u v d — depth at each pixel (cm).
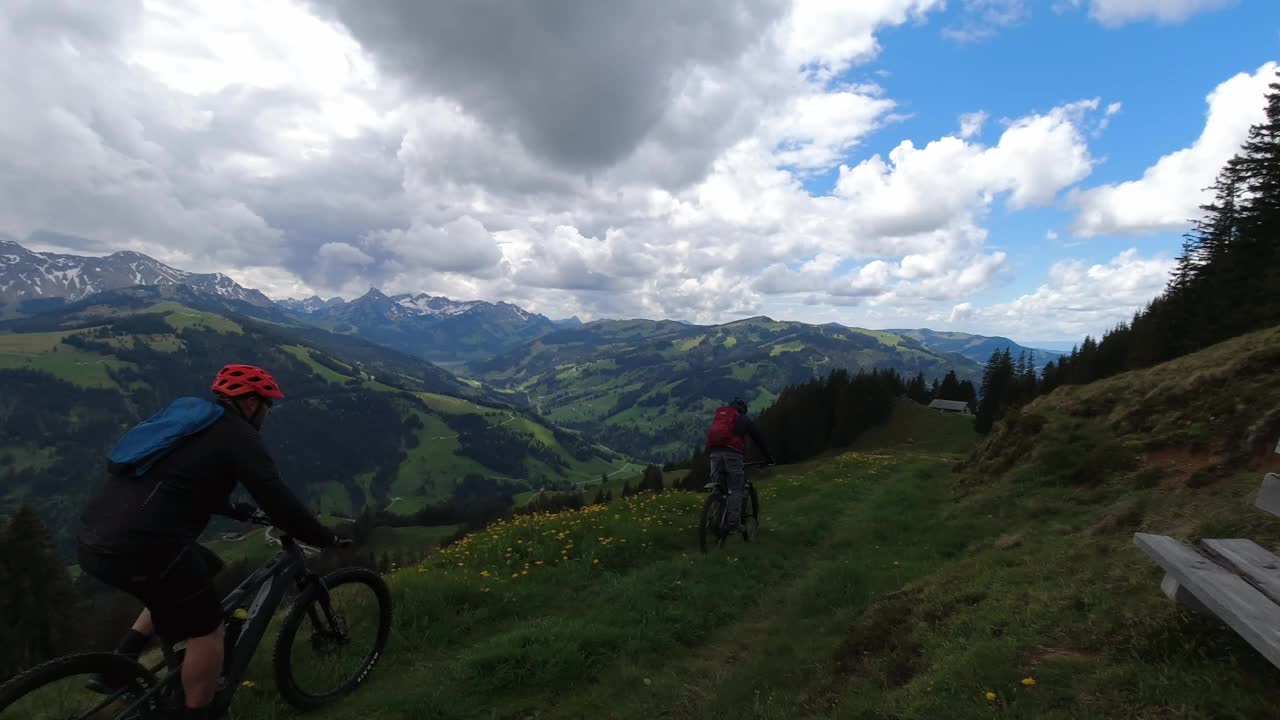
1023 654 389
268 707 439
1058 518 835
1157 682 321
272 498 352
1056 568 547
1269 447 750
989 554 689
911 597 589
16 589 4212
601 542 916
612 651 566
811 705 429
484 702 474
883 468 2159
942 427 7350
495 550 909
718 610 693
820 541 1063
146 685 338
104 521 313
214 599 347
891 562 828
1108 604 418
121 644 365
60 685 309
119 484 325
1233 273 4022
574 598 736
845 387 8362
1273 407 821
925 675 402
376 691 484
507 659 518
